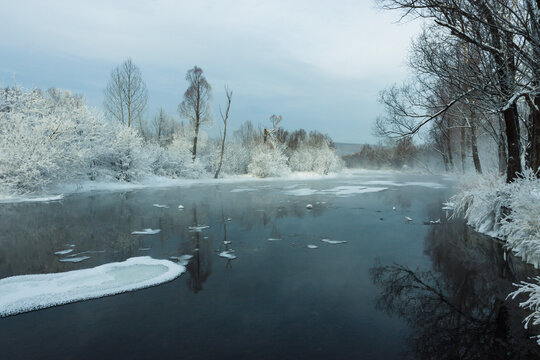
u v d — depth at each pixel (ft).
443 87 27.58
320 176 131.54
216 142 127.85
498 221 24.31
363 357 8.94
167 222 30.32
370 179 108.78
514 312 11.95
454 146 110.11
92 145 69.97
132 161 78.69
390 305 12.49
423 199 48.91
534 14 15.05
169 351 9.18
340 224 29.43
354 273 16.31
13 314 11.69
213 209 38.70
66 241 23.07
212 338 9.93
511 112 24.32
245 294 13.55
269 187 73.72
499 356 9.05
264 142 131.54
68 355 8.96
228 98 102.99
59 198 50.01
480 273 16.29
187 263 18.02
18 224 29.30
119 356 8.92
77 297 13.21
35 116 56.75
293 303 12.62
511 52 17.69
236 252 20.29
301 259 18.76
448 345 9.62
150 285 14.58
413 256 19.34
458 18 19.42
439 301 12.92
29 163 49.78
